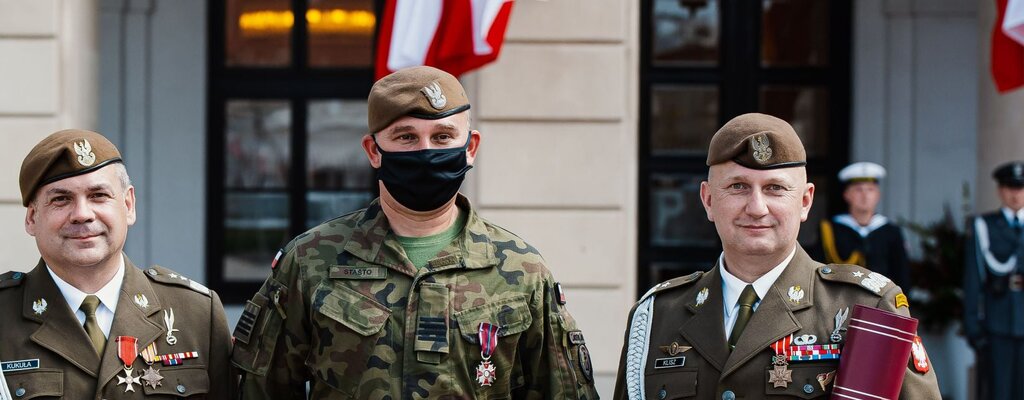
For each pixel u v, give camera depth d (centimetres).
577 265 612
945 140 798
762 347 287
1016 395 634
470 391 304
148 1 793
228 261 815
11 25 605
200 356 319
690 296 306
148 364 309
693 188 814
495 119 612
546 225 612
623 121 612
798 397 283
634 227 618
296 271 313
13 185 605
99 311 311
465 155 305
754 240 287
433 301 306
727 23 809
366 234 315
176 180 800
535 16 610
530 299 313
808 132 813
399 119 298
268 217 816
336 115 816
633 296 617
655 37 812
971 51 798
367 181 819
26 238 605
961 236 741
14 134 606
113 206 301
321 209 818
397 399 300
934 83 798
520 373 318
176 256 801
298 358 314
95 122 646
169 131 798
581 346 323
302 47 811
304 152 813
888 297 288
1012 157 674
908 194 800
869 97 800
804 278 296
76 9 620
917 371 286
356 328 303
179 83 798
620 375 318
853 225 669
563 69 611
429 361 301
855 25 802
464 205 325
